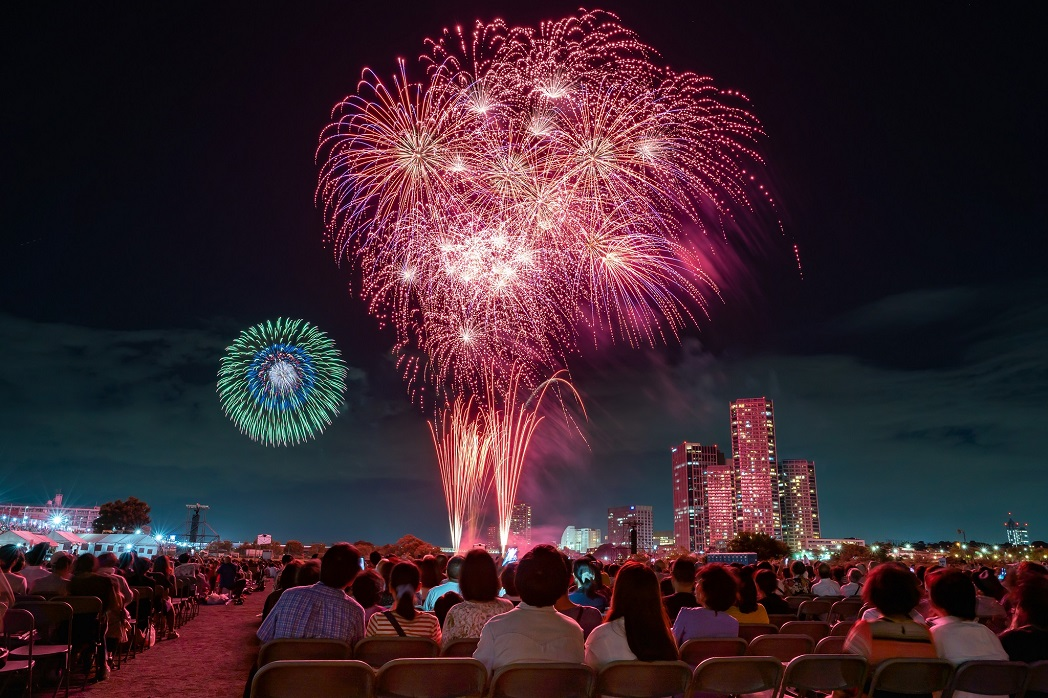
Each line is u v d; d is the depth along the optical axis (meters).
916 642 6.01
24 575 12.89
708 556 56.94
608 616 5.85
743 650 6.44
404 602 7.06
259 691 4.62
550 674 4.90
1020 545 170.00
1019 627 6.59
